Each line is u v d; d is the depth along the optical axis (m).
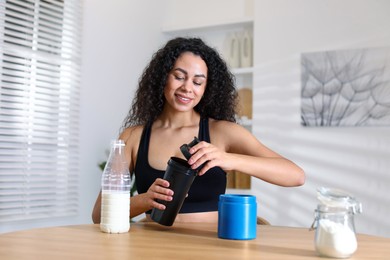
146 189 1.71
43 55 3.01
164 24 4.34
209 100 1.80
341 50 3.45
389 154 3.23
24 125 2.88
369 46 3.37
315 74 3.52
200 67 1.68
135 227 1.38
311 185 3.47
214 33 4.26
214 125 1.79
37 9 2.97
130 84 3.84
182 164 1.30
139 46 3.97
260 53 3.75
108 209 1.25
